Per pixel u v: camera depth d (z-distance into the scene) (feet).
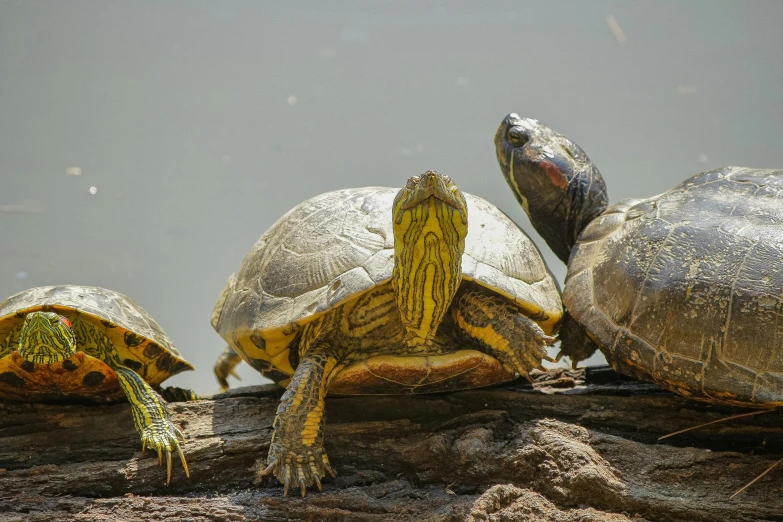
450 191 24.03
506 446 26.43
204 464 26.76
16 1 150.92
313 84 164.66
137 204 103.86
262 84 161.27
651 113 130.93
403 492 25.63
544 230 37.58
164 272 89.35
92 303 29.48
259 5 178.19
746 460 25.02
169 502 25.26
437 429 27.81
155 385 31.94
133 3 167.63
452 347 27.91
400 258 25.44
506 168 37.63
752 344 24.26
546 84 156.66
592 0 166.30
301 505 24.52
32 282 79.82
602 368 31.78
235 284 32.32
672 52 150.00
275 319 27.25
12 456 27.27
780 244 25.43
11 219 92.53
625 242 28.73
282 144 132.36
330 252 28.37
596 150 123.03
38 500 25.48
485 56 173.68
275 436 24.94
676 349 25.35
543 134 37.06
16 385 27.53
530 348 27.17
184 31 171.73
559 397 29.07
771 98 124.98
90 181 107.34
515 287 27.53
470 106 152.87
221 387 42.04
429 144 133.39
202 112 144.87
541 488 24.98
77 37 158.30
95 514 24.77
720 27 148.36
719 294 25.03
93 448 27.66
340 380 26.86
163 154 123.24
